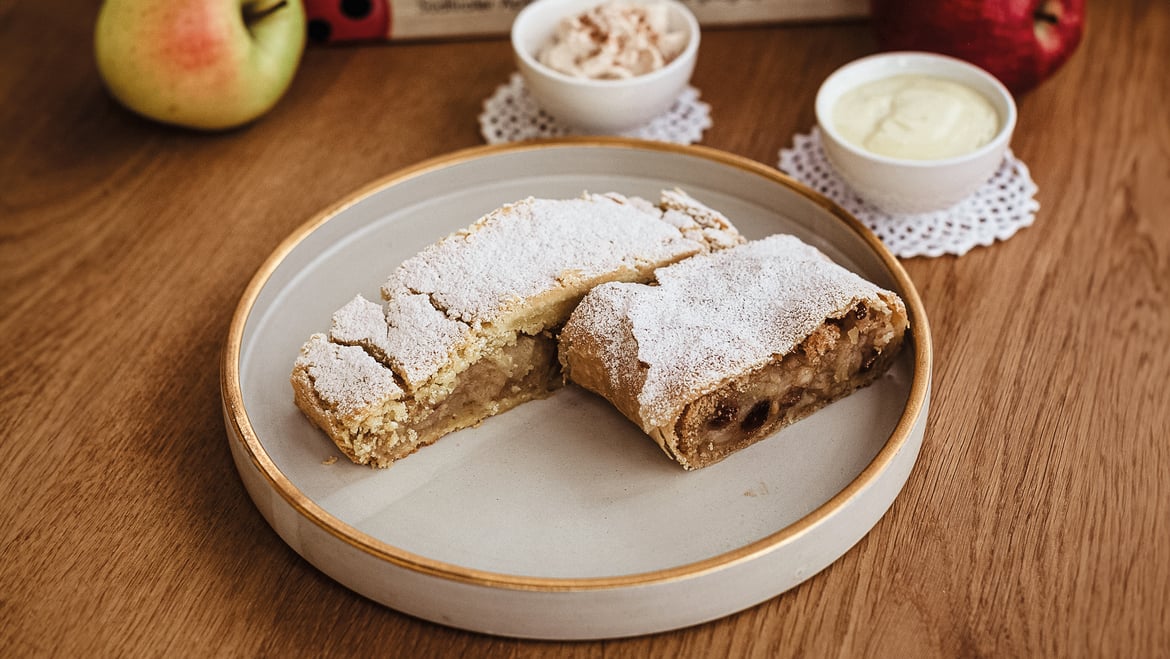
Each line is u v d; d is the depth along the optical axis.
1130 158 0.58
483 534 0.46
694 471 0.47
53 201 0.59
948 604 0.44
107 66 0.59
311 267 0.54
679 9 0.59
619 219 0.52
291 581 0.46
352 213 0.54
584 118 0.58
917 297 0.49
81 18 0.69
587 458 0.48
